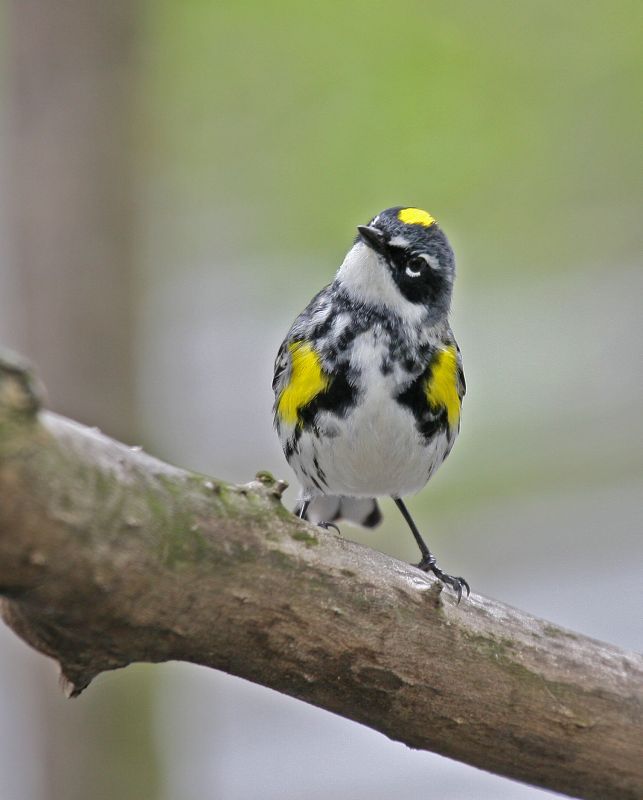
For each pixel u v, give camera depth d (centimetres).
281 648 624
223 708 1484
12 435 500
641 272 1614
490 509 1580
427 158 1415
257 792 1397
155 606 573
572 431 1623
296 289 1580
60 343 1307
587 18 1408
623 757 701
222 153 1484
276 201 1488
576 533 1616
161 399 1468
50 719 1270
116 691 1288
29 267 1317
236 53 1432
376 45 1384
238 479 1667
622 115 1493
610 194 1537
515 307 1628
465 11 1380
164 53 1437
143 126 1395
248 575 597
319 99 1427
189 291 1616
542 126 1459
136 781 1290
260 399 1689
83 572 539
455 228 1480
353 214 1448
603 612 1576
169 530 564
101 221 1337
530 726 689
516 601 1587
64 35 1344
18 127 1341
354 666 645
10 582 527
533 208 1506
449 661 670
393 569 660
